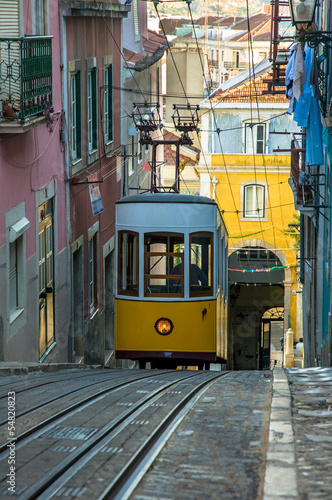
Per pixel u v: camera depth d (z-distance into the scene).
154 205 24.28
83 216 27.95
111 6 30.12
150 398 13.10
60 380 16.50
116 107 32.91
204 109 40.84
